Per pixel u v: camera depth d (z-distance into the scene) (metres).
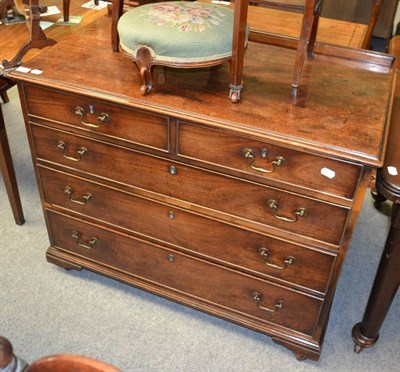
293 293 1.41
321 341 1.49
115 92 1.28
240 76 1.22
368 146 1.10
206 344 1.57
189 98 1.26
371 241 1.99
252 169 1.22
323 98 1.27
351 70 1.42
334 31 1.96
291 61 1.45
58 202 1.63
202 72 1.38
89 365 0.70
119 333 1.59
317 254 1.29
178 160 1.31
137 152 1.36
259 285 1.45
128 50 1.26
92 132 1.38
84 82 1.32
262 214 1.30
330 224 1.22
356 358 1.54
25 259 1.84
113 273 1.71
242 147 1.20
